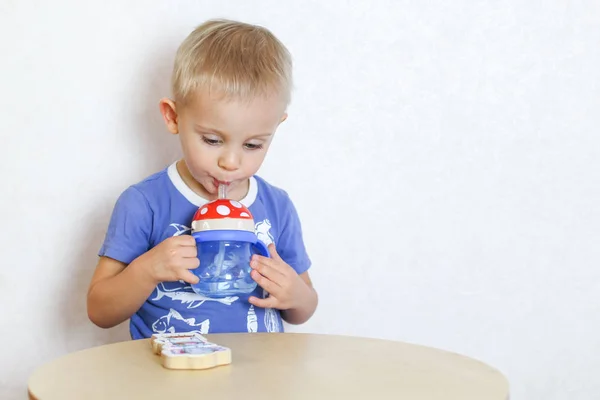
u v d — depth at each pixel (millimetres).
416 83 1447
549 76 1480
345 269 1443
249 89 1064
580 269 1497
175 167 1226
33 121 1306
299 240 1303
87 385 728
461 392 725
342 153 1433
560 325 1495
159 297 1165
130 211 1174
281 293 1098
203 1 1364
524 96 1478
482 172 1474
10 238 1305
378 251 1452
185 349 827
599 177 1495
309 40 1407
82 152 1328
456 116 1462
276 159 1406
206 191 1211
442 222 1468
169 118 1188
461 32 1453
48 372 777
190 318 1159
